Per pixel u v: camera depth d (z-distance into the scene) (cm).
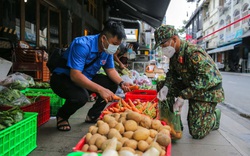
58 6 888
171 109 326
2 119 235
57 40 912
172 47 300
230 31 3184
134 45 1145
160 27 304
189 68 309
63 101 437
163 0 926
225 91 1020
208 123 324
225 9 3353
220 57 3691
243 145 338
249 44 2631
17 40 662
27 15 718
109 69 379
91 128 212
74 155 166
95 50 318
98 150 185
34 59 553
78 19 1085
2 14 600
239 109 642
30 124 268
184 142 319
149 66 939
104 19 1495
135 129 208
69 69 329
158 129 219
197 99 316
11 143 231
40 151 272
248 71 2686
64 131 342
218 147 301
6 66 441
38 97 384
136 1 1052
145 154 167
